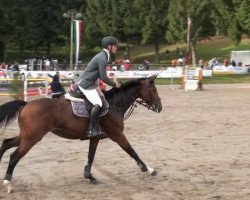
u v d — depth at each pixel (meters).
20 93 25.08
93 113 9.22
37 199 8.48
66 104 9.27
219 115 20.95
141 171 10.55
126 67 47.38
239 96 30.66
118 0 65.31
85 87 9.31
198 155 12.38
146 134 15.86
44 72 36.53
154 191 8.97
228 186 9.32
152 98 10.19
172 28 58.34
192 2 56.44
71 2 73.50
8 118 8.98
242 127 17.27
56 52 78.81
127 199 8.45
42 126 8.95
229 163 11.41
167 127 17.41
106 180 9.88
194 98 29.38
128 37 68.12
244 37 78.88
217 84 43.62
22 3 67.31
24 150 8.90
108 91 9.91
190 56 62.78
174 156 12.25
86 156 12.32
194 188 9.18
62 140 14.88
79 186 9.41
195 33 56.75
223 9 50.69
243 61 54.28
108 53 9.41
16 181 9.80
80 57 73.69
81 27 32.66
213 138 14.98
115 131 9.71
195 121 18.98
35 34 70.06
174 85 41.22
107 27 66.81
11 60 70.06
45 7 71.56
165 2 62.81
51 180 9.89
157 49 65.56
